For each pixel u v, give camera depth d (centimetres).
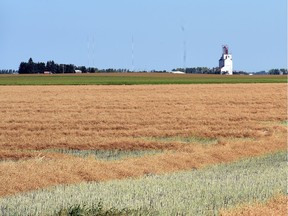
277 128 4625
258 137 4122
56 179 2281
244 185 1811
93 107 6341
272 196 1614
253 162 2998
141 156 3081
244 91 9438
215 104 6944
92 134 4144
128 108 6266
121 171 2531
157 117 5312
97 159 2939
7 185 2111
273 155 3334
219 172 2428
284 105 6969
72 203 1460
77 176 2369
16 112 5734
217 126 4688
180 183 1898
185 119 5181
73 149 3512
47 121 4934
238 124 4897
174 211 1348
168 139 4031
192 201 1492
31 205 1438
